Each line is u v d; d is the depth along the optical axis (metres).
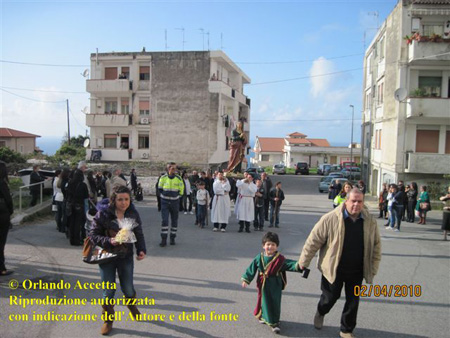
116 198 5.33
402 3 26.67
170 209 10.91
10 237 10.94
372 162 35.50
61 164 33.88
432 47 25.44
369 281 5.18
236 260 9.43
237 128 25.47
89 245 5.32
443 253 11.22
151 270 8.41
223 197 13.38
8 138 54.03
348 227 5.21
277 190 14.98
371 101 36.56
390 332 5.66
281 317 6.12
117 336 5.31
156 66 38.91
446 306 6.79
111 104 40.12
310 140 95.69
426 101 25.75
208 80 38.34
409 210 18.09
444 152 26.80
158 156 39.09
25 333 5.35
